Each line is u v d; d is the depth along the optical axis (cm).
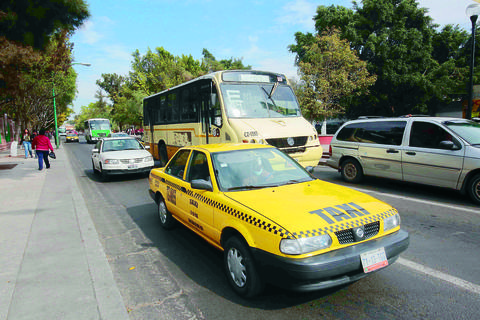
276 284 300
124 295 362
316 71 2092
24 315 312
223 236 371
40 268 415
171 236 557
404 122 802
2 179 1155
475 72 2572
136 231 589
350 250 303
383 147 829
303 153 843
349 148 923
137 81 4512
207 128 942
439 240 484
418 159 747
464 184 675
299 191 383
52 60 2211
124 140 1267
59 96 3338
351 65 2127
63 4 1166
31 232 555
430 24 2834
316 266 281
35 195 866
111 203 821
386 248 319
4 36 1138
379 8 2581
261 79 930
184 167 502
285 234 288
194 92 1016
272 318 309
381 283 366
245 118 850
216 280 393
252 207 337
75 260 439
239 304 336
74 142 5166
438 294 338
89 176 1317
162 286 382
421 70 2655
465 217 586
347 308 320
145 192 943
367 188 852
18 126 3164
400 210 643
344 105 2662
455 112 3008
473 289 346
